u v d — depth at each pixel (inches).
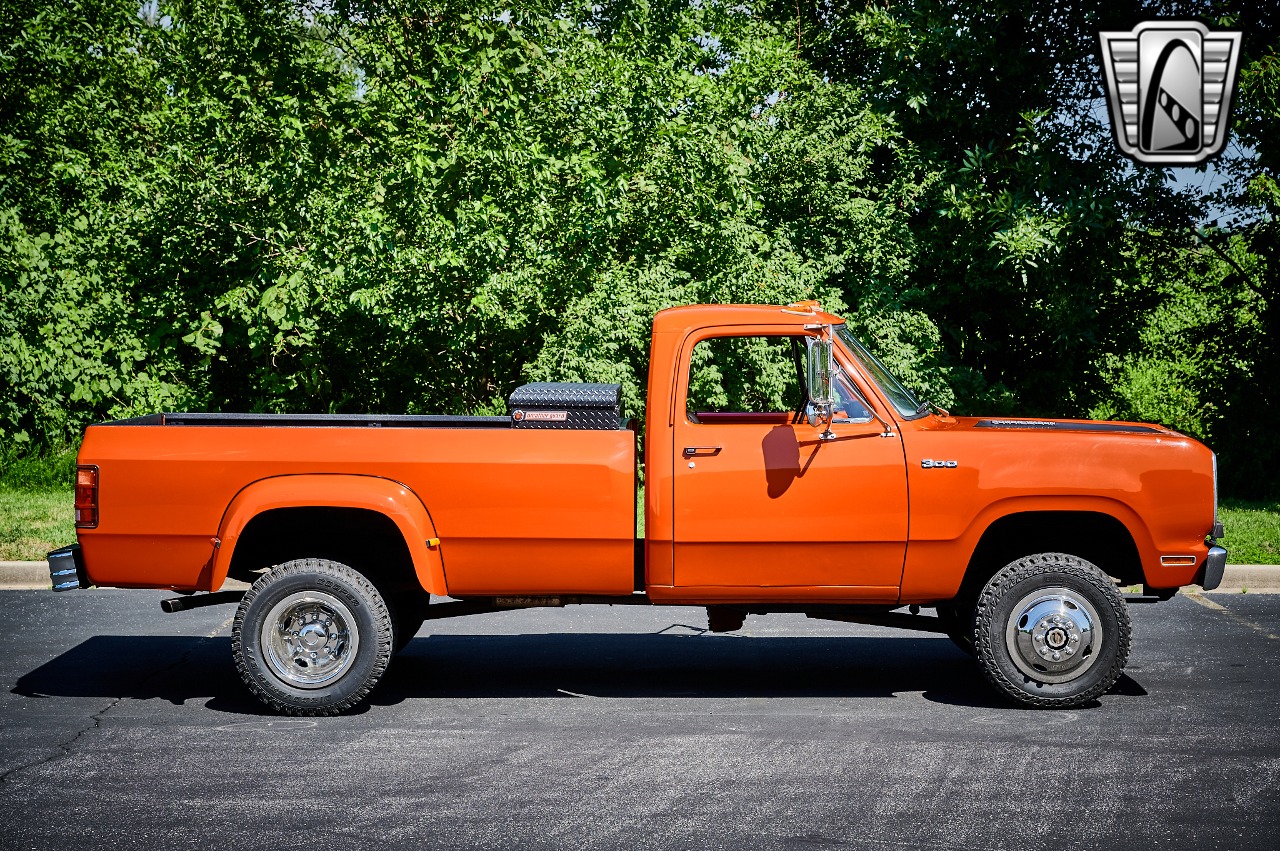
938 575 255.1
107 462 254.7
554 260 481.7
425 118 496.4
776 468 251.9
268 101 497.4
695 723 246.1
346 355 543.2
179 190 483.5
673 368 255.0
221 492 253.0
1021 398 688.4
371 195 480.4
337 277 459.2
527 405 257.6
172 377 570.6
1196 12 629.3
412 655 307.9
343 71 552.4
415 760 222.2
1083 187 598.5
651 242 524.1
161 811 195.8
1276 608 355.6
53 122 753.6
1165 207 650.2
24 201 694.5
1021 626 252.8
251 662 250.1
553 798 201.3
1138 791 203.2
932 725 243.4
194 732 240.5
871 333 577.3
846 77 668.7
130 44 768.3
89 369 556.7
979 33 637.3
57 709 257.3
